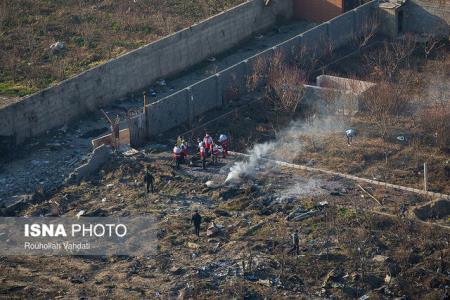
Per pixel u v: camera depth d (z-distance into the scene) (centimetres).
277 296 19775
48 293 19662
